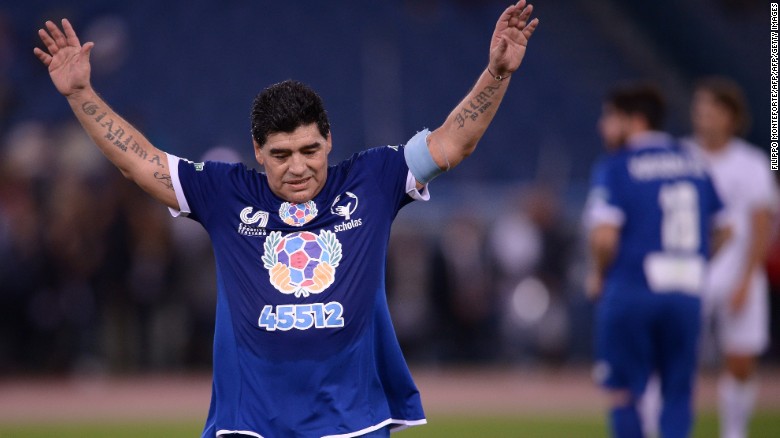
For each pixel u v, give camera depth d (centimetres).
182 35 7675
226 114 7275
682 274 2512
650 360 2533
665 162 2559
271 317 1491
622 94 2664
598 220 2531
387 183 1546
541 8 8519
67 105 6838
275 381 1495
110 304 5103
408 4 8256
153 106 7206
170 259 5066
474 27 8150
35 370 5325
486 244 5469
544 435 3534
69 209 5144
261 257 1506
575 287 5688
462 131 1541
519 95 7688
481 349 5588
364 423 1498
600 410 4269
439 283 5356
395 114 7438
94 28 7469
